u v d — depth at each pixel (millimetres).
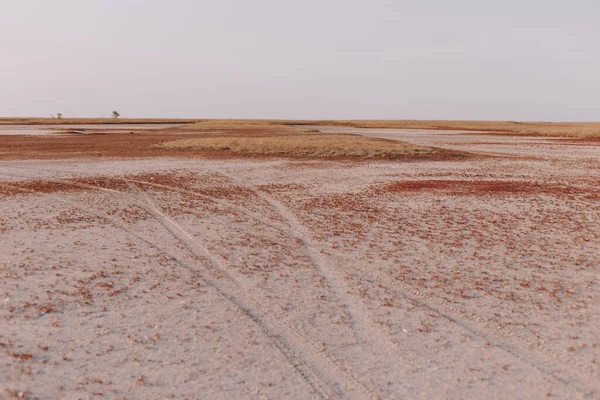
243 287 7836
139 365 5402
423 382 5090
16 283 7906
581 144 43656
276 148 32375
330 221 12602
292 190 17641
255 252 9789
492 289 7766
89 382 5055
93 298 7316
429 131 75188
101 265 8875
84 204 14719
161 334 6156
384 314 6809
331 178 20859
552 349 5801
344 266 8938
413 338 6086
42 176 20828
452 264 9031
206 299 7324
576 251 9828
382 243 10500
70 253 9609
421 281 8133
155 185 18641
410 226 12039
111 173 22062
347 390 4941
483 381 5109
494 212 13656
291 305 7117
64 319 6570
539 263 9078
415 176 21609
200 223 12344
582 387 5008
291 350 5773
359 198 15938
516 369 5352
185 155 30859
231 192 17156
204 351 5730
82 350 5730
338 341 6004
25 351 5695
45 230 11445
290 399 4781
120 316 6684
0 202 14820
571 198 15750
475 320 6613
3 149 34844
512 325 6457
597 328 6348
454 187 18172
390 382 5090
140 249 9953
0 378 5102
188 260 9242
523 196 16172
